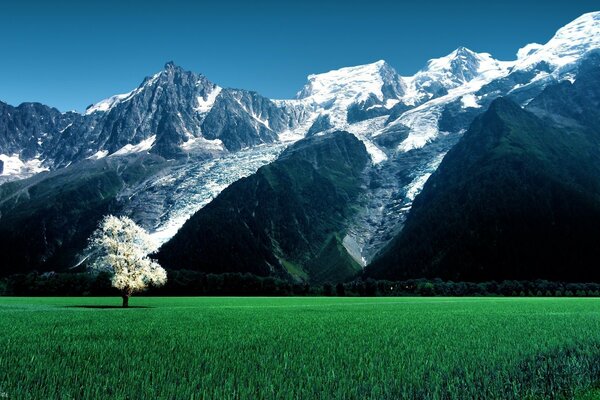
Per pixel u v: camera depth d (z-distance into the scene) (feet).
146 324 141.79
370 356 80.94
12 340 98.48
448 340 103.40
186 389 55.72
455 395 55.72
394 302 373.20
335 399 53.26
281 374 64.59
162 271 279.28
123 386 56.80
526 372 69.87
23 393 52.95
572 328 132.05
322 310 241.14
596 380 66.08
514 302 361.51
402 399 54.44
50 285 544.21
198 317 177.27
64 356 77.92
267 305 313.53
